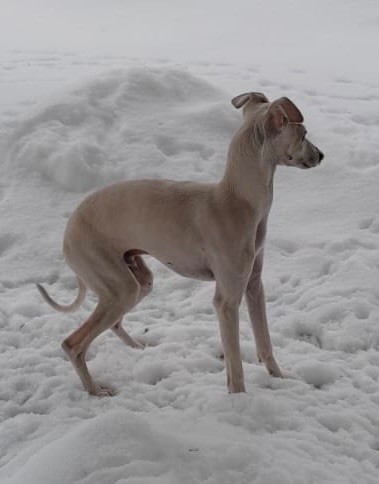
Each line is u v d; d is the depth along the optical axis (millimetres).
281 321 2252
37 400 1977
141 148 2926
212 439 1764
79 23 6914
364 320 2213
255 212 1900
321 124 3428
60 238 2617
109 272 1970
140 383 2035
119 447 1665
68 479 1616
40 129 2979
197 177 2826
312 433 1844
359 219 2676
